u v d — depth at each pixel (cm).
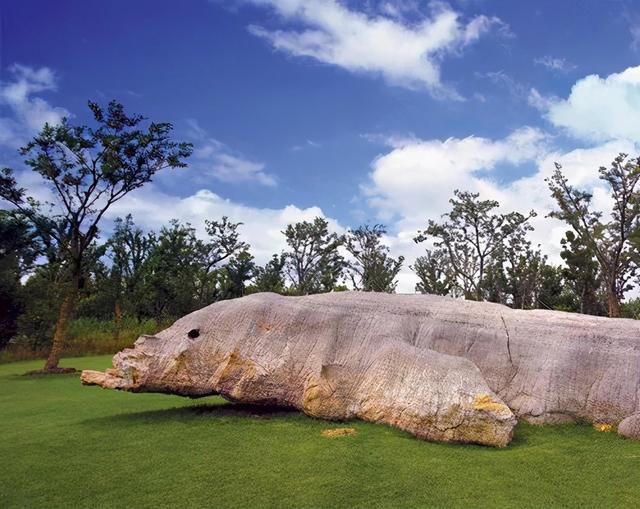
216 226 4362
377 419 900
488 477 679
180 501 621
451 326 1007
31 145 2031
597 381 917
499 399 823
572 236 3562
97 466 735
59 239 2188
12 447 834
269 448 789
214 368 1001
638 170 2986
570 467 714
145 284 3512
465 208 4012
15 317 2927
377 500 620
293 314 1033
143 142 2078
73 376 1867
